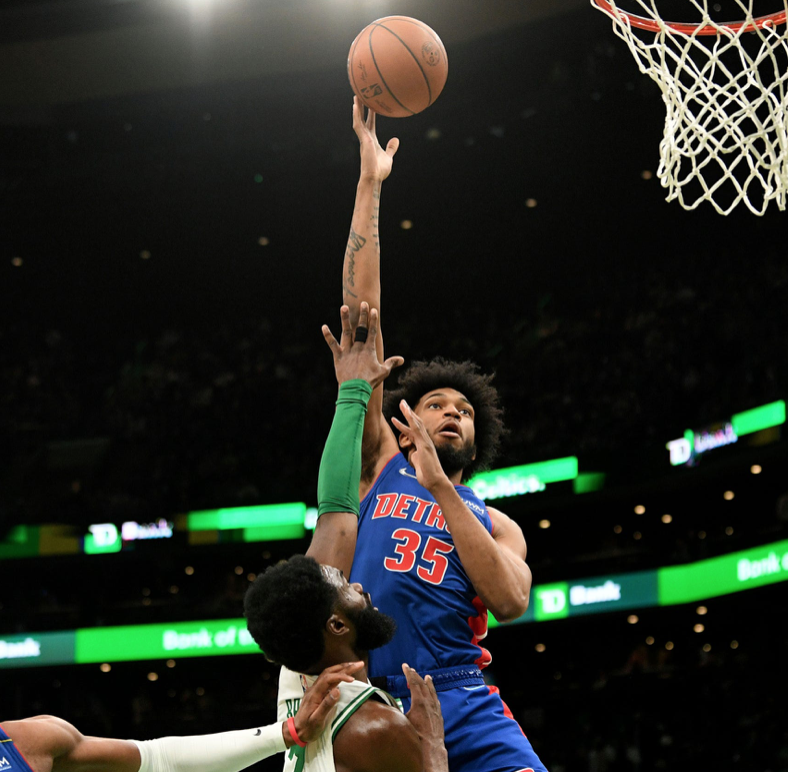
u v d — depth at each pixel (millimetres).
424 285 18109
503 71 14344
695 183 14562
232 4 13828
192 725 14734
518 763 2092
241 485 15234
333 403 16234
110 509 15289
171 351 18203
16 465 16109
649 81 13289
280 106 15523
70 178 15680
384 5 13688
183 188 15828
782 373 11656
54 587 16266
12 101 15305
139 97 15383
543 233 16688
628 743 13445
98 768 1891
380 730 1676
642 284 16188
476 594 2248
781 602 12719
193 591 15969
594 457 13531
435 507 2301
